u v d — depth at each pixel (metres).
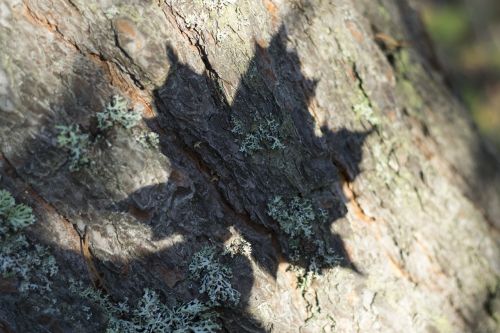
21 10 0.41
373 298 0.47
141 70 0.42
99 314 0.42
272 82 0.45
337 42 0.47
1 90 0.40
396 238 0.48
